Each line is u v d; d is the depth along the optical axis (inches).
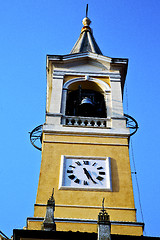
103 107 1197.1
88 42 1435.8
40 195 934.4
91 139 1062.4
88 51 1277.1
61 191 946.1
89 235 747.4
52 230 772.0
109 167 999.0
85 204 925.2
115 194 947.3
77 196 939.3
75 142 1052.5
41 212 902.4
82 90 1238.3
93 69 1259.8
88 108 1178.0
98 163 1008.9
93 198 937.5
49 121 1094.4
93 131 1076.5
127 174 987.9
